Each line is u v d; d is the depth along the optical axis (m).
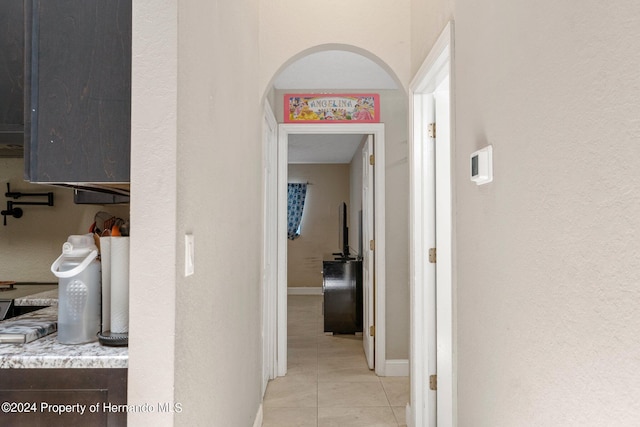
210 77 1.42
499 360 1.24
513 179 1.15
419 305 2.43
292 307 6.86
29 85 1.20
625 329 0.73
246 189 2.11
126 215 2.24
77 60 1.19
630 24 0.72
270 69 2.51
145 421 1.07
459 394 1.58
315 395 3.13
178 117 1.10
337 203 8.36
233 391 1.81
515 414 1.14
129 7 1.19
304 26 2.51
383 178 3.54
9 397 1.12
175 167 1.08
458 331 1.60
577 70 0.87
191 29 1.21
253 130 2.32
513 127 1.15
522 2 1.10
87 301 1.26
